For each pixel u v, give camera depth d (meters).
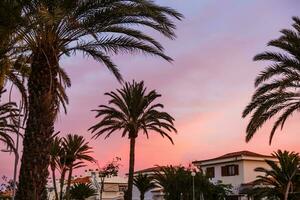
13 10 15.95
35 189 15.78
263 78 25.11
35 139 16.08
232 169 59.81
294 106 26.06
